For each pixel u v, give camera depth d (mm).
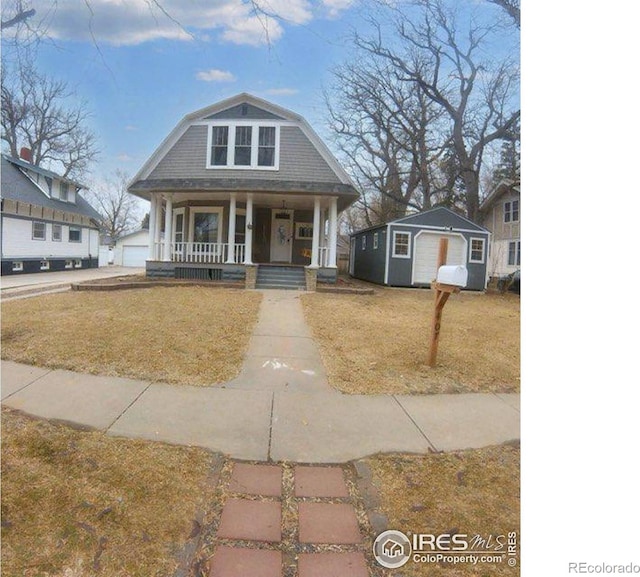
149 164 12672
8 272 16344
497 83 18391
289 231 14922
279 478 2607
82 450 2727
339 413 3584
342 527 2188
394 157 24562
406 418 3537
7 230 16312
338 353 5316
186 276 12570
